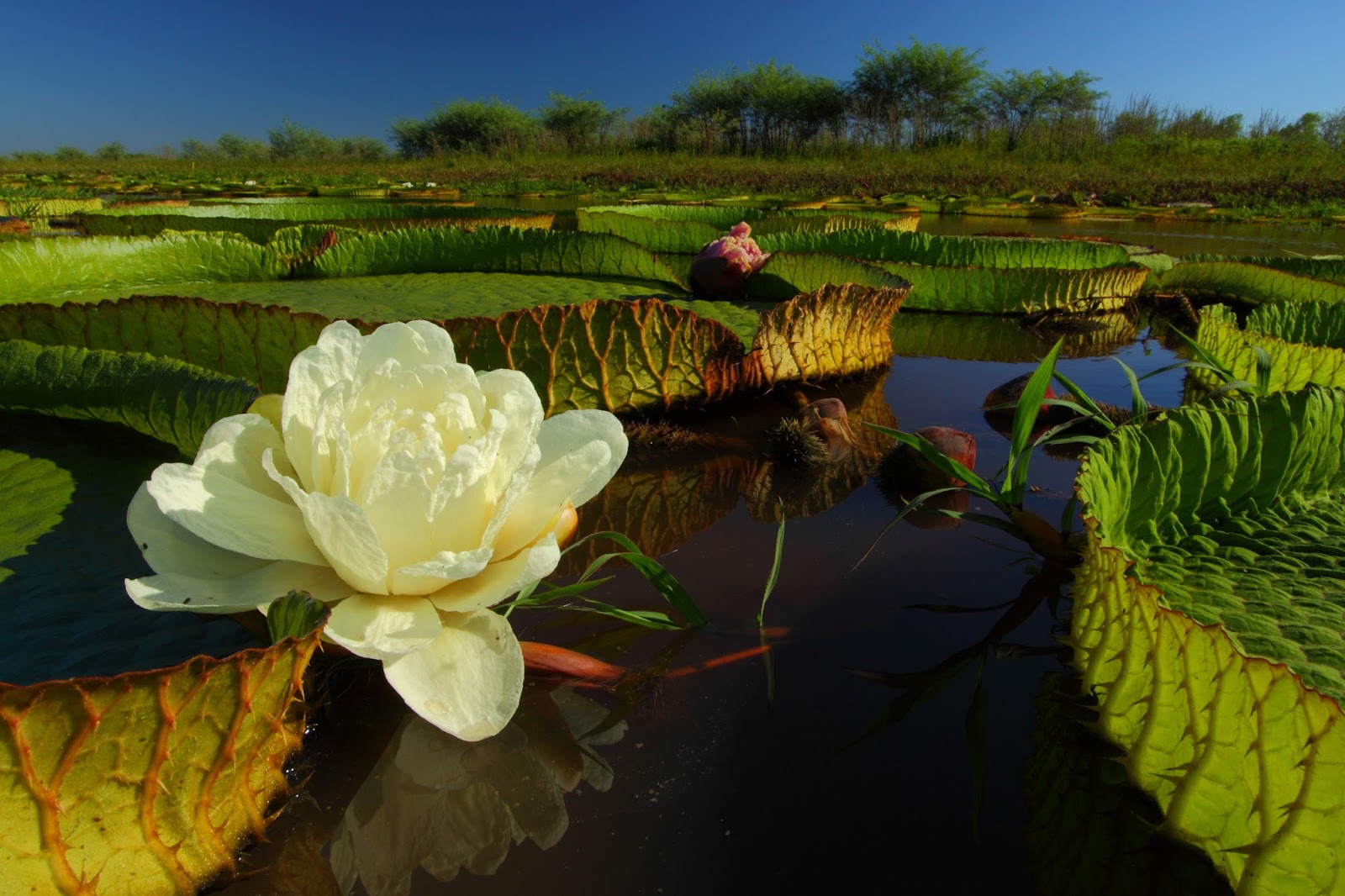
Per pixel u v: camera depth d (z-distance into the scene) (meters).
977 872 0.75
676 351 2.01
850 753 0.90
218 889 0.72
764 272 3.23
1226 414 1.31
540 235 3.28
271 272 2.95
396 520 0.83
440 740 0.90
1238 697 0.74
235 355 1.73
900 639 1.13
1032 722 0.95
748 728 0.94
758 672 1.05
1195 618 0.98
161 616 0.99
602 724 0.95
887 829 0.80
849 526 1.52
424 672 0.80
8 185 13.80
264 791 0.78
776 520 1.55
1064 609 1.21
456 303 2.44
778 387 2.32
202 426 1.41
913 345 3.17
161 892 0.68
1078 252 4.36
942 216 9.97
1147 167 13.68
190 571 0.85
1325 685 0.84
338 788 0.83
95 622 0.97
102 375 1.51
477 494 0.85
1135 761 0.86
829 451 1.89
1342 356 2.05
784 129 25.58
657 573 1.10
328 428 0.85
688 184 13.95
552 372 1.89
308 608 0.77
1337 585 1.05
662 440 1.96
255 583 0.84
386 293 2.60
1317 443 1.32
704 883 0.73
